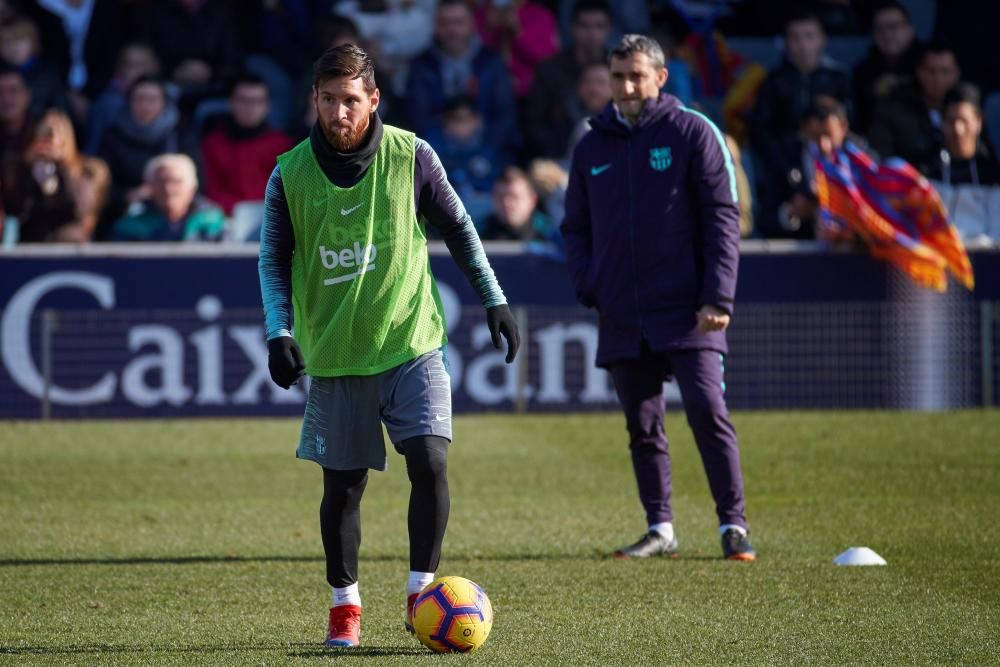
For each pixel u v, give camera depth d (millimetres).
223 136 48219
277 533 24531
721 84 53031
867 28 54469
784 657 15180
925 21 55344
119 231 45031
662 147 22016
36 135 45469
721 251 21641
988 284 42500
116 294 41281
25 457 34281
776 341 42188
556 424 39938
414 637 16312
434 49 51562
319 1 53719
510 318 16203
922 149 48156
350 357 15641
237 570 21047
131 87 47719
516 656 15219
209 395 41531
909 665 14789
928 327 42344
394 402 15688
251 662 14961
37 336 41062
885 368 42406
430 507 15719
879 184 42062
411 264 15719
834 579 19844
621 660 15031
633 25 54250
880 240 41938
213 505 27734
